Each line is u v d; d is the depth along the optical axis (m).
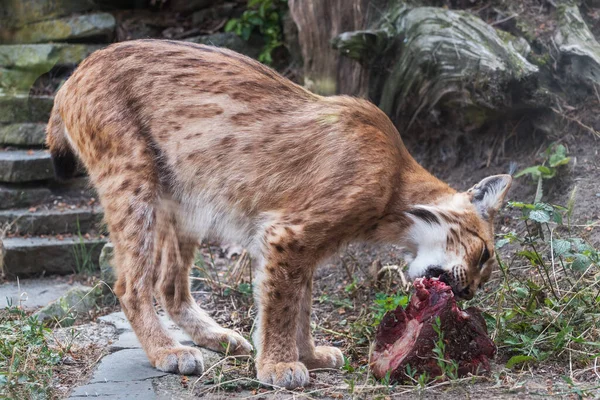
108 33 10.53
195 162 5.47
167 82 5.53
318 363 5.42
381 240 5.48
